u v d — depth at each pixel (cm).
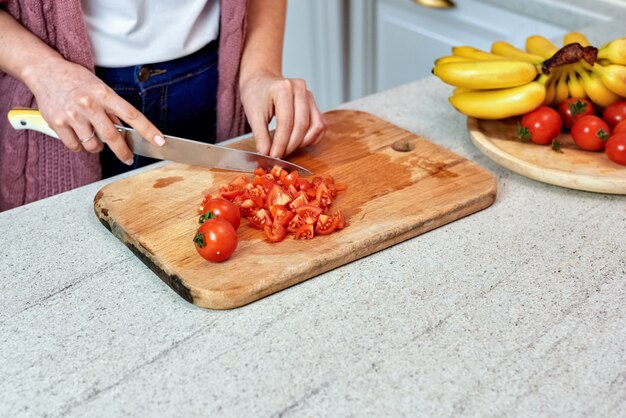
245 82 137
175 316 91
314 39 243
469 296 93
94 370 84
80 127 113
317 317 90
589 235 105
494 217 109
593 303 92
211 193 112
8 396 80
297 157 122
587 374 81
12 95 132
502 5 187
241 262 96
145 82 136
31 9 122
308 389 80
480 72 120
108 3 129
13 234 108
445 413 77
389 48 227
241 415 77
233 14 137
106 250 104
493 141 125
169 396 80
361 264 100
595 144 118
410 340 86
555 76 126
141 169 123
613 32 163
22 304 94
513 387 80
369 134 129
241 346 86
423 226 104
